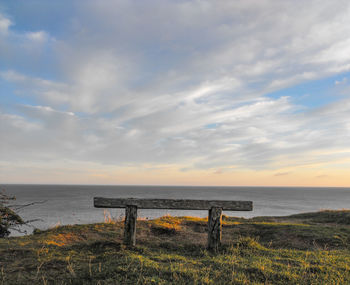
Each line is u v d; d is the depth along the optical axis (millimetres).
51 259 5652
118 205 6758
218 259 5754
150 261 5324
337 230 9500
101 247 6664
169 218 12516
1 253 6031
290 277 4594
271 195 145875
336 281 4484
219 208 6867
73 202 73375
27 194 115812
